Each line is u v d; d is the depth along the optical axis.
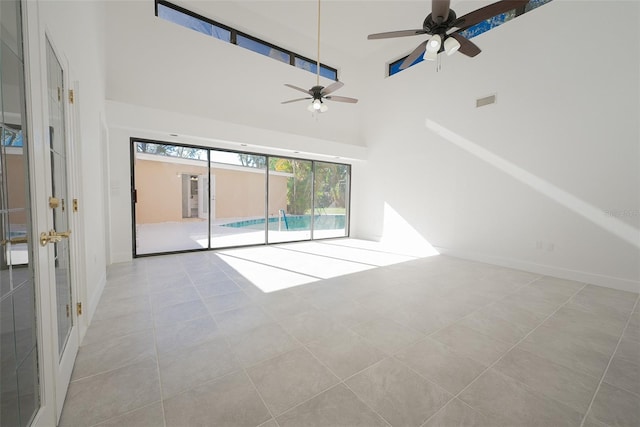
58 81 1.69
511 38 4.32
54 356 1.24
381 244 6.51
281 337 2.13
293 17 5.65
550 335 2.21
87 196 2.34
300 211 8.23
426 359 1.86
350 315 2.55
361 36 6.24
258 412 1.38
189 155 8.81
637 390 1.57
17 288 1.04
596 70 3.53
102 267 3.20
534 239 4.14
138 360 1.81
